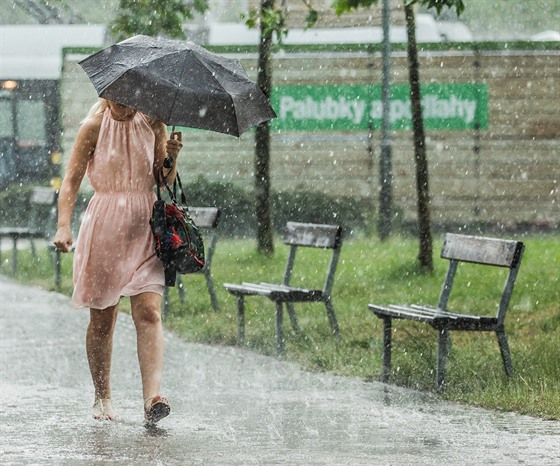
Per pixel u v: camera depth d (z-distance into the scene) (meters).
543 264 44.88
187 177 66.31
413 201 65.62
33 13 78.81
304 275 43.31
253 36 67.12
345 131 65.81
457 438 17.39
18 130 75.81
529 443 17.00
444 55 65.56
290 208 65.50
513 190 65.81
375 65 65.81
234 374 24.31
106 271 18.69
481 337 29.05
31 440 17.05
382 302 36.06
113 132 18.72
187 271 18.69
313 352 26.70
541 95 65.56
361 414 19.55
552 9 103.06
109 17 71.69
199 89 18.42
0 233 49.03
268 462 15.59
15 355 26.62
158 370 18.50
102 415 18.98
